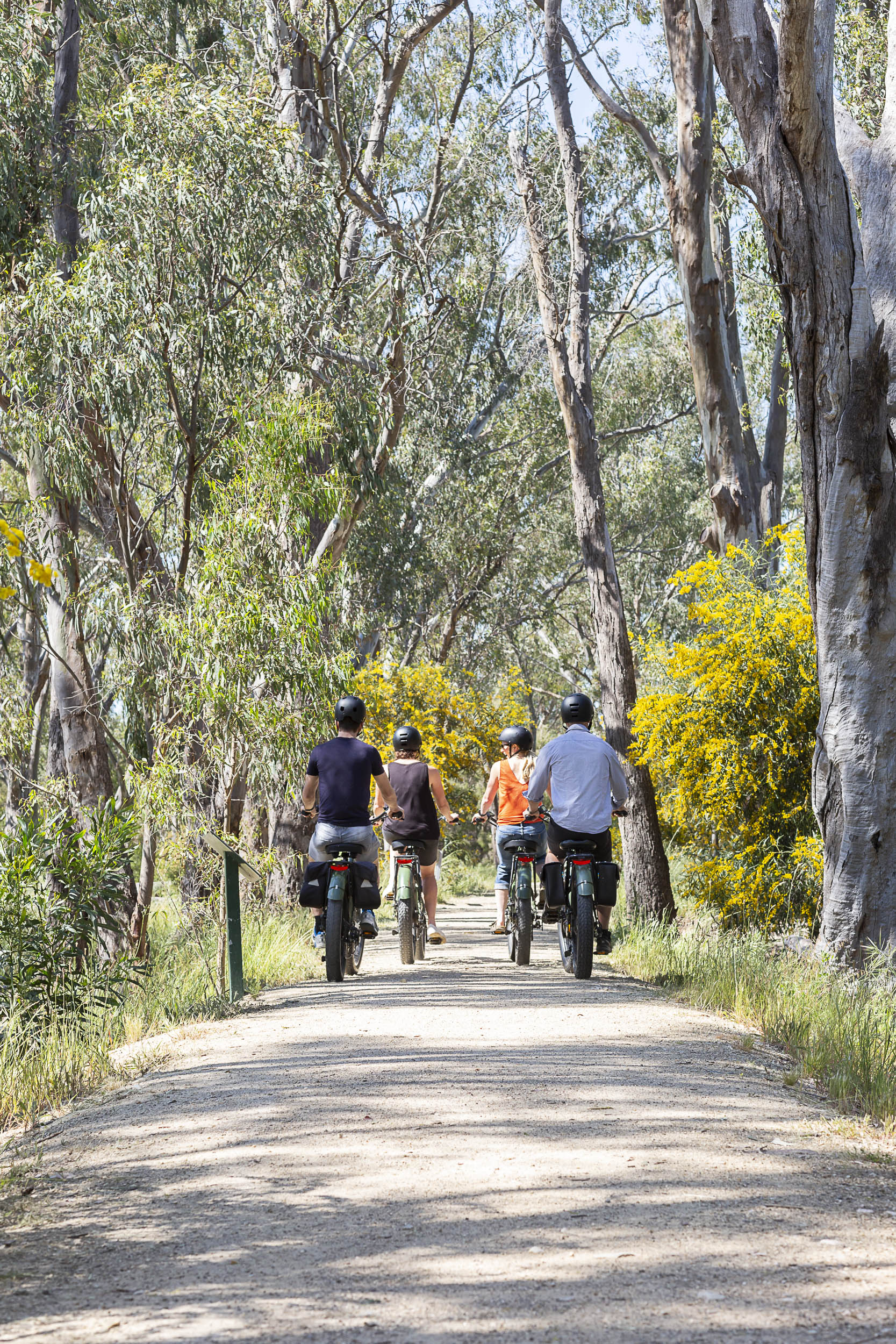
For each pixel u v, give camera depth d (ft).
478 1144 18.52
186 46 89.10
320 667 46.75
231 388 54.60
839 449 40.37
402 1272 13.56
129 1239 15.14
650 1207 15.61
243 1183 17.08
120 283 51.70
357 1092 21.97
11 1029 31.07
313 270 64.18
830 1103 22.11
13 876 35.81
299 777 47.44
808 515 41.88
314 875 38.83
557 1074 23.17
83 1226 15.75
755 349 95.96
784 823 50.21
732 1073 23.97
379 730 81.10
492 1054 25.22
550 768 39.52
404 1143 18.63
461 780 85.35
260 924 54.44
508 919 44.60
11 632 113.09
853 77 78.84
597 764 39.24
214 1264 14.07
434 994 34.47
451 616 133.39
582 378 66.64
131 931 47.73
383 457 76.64
